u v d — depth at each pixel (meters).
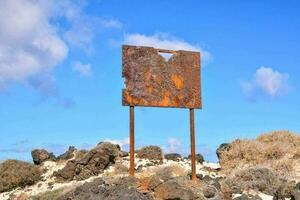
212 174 26.27
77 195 19.70
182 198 18.66
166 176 20.20
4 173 28.03
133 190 18.84
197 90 21.56
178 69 21.33
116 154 28.67
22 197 24.75
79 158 28.20
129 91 20.45
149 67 20.83
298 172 25.92
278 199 20.34
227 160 29.36
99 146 27.95
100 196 18.98
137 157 29.30
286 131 32.06
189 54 21.59
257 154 28.78
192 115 21.42
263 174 23.67
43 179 27.81
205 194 19.31
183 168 24.98
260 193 21.84
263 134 32.38
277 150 28.56
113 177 21.34
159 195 19.02
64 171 27.19
